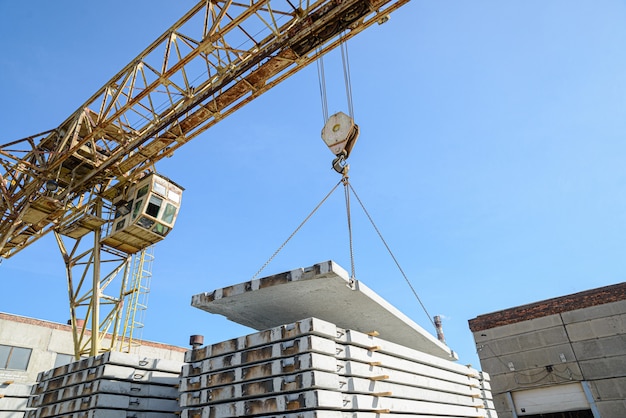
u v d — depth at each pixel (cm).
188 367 539
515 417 2100
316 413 402
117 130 1527
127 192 1614
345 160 864
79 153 1579
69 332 2298
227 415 468
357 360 489
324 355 445
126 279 1673
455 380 721
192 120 1397
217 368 504
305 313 607
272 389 441
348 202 819
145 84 1415
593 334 2034
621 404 1883
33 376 2073
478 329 2334
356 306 576
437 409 623
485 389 859
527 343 2177
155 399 637
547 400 2062
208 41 1238
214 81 1326
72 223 1594
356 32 1119
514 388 2138
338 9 1079
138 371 634
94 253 1591
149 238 1590
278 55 1200
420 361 630
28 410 716
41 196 1525
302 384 418
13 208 1620
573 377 2016
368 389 486
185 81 1336
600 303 2061
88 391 603
